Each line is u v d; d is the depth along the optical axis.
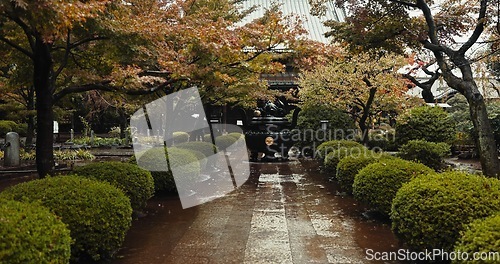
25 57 6.12
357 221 5.29
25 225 2.51
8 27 5.09
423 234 3.39
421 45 7.32
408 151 8.34
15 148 10.39
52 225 2.71
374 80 9.55
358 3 7.32
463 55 6.32
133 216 5.47
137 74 5.82
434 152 8.21
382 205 4.88
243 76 8.27
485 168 5.61
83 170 5.08
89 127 22.19
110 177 4.95
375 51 7.86
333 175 8.64
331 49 6.48
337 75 9.92
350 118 12.65
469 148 13.00
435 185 3.57
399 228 3.73
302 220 5.35
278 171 10.27
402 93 10.27
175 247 4.18
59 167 10.47
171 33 5.54
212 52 5.39
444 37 7.35
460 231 2.97
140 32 5.22
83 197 3.57
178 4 7.31
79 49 6.11
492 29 7.02
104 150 16.98
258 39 6.10
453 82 6.15
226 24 6.34
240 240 4.43
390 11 7.20
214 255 3.93
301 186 8.09
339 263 3.71
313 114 12.74
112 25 5.12
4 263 2.27
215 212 5.81
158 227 4.98
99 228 3.50
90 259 3.69
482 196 3.35
